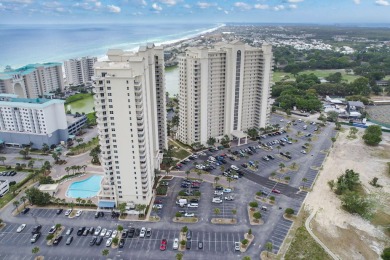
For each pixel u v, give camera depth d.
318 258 131.88
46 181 186.75
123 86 145.62
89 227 152.00
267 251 135.38
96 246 139.88
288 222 155.25
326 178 198.38
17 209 165.00
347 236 146.62
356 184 191.38
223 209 165.88
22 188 186.62
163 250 137.12
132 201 167.25
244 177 198.88
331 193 181.38
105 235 146.25
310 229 149.88
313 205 169.50
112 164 160.62
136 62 149.12
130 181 163.12
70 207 166.75
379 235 148.38
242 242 137.62
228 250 137.00
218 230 149.75
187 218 158.62
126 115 150.62
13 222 155.12
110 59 172.38
